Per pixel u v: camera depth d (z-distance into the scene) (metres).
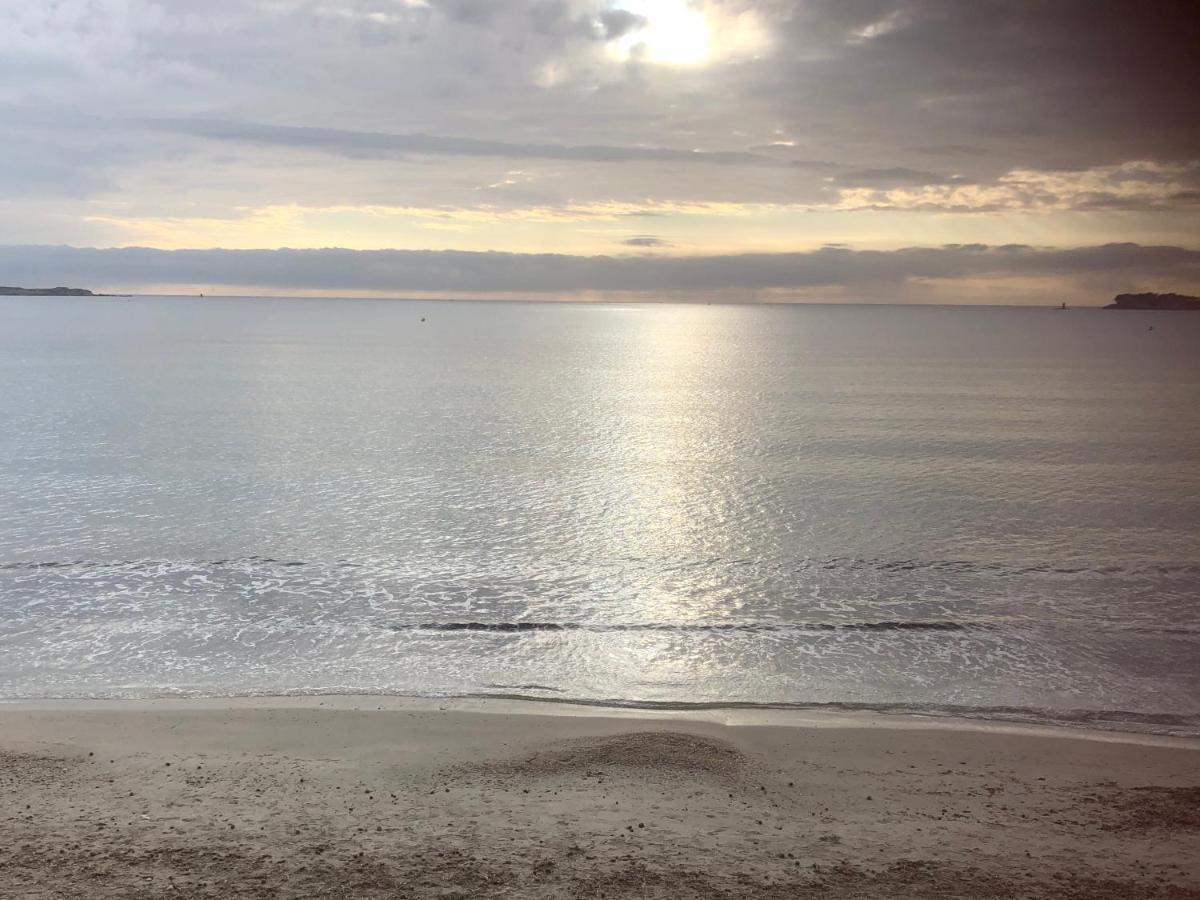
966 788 11.88
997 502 32.69
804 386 80.19
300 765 12.20
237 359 107.44
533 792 11.27
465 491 34.44
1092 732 14.51
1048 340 183.88
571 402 67.06
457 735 13.67
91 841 9.38
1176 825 10.65
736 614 20.72
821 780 12.08
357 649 18.17
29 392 67.50
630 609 21.02
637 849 9.42
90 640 18.38
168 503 31.42
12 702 15.13
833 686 16.53
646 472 38.75
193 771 11.88
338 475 37.31
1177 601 21.61
